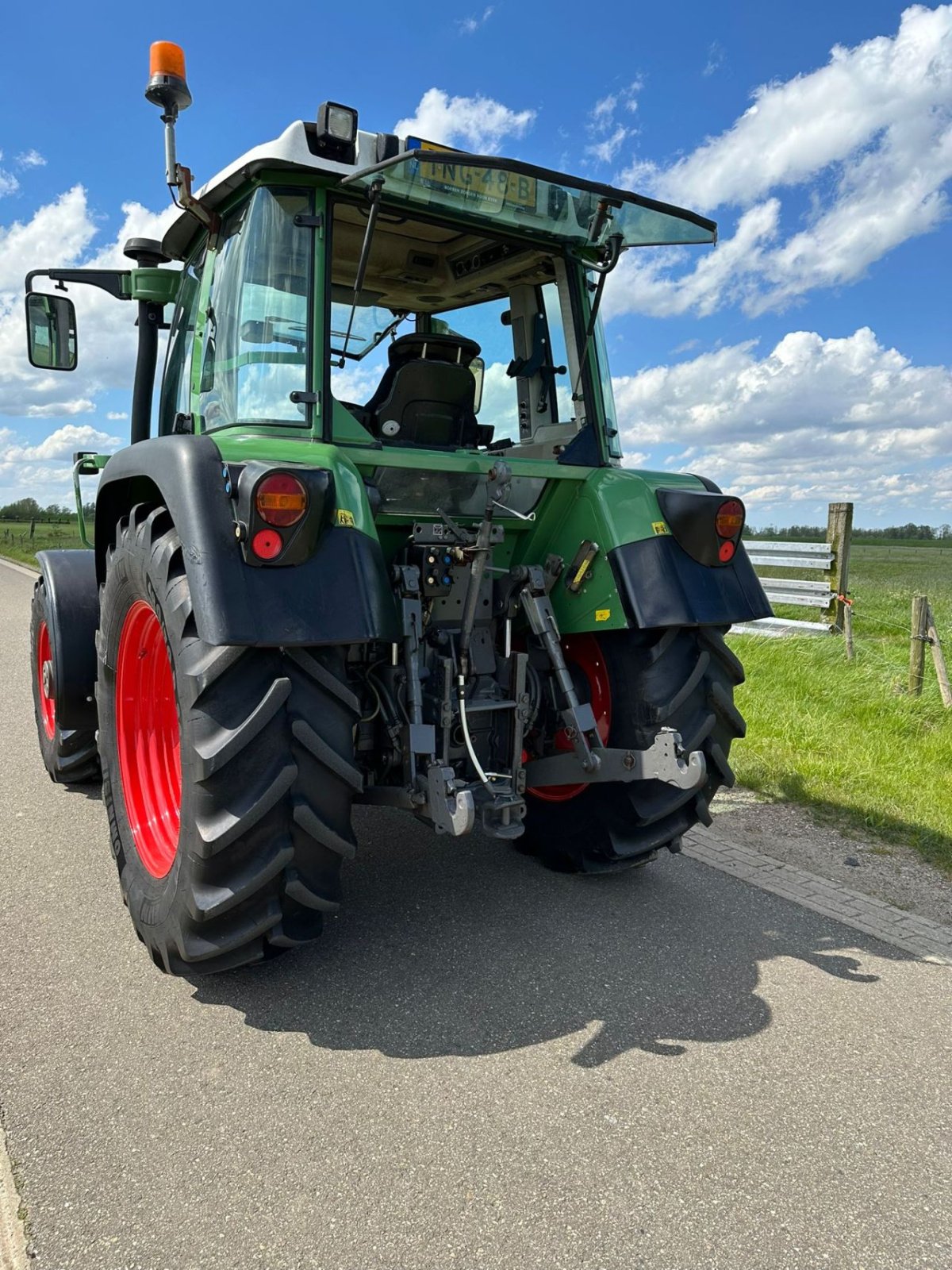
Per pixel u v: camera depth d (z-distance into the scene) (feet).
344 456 8.41
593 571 10.19
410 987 8.79
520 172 8.59
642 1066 7.58
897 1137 6.77
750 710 19.70
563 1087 7.27
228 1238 5.67
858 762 16.55
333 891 8.21
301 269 9.13
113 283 13.78
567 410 11.53
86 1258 5.50
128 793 9.90
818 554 28.73
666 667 9.99
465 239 11.08
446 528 9.55
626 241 10.88
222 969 8.36
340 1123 6.78
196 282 11.23
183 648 7.72
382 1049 7.75
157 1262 5.48
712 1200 6.08
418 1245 5.65
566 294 11.26
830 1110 7.06
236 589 7.24
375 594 7.74
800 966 9.39
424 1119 6.84
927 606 20.68
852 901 11.10
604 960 9.42
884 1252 5.68
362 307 12.24
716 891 11.32
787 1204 6.06
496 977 9.02
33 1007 8.34
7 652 29.45
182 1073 7.37
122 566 9.43
